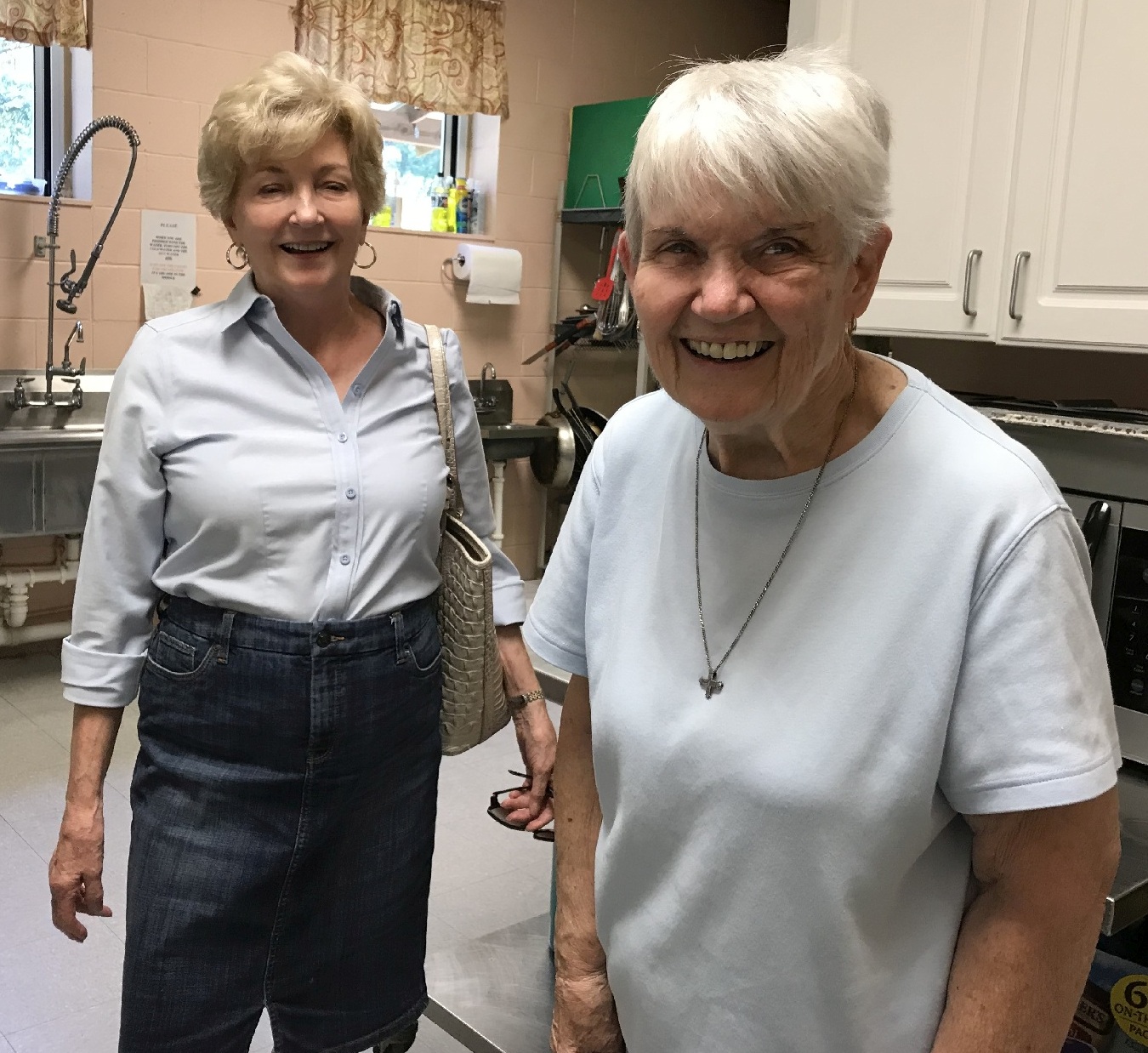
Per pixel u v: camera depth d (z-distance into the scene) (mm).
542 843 2775
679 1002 937
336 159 1370
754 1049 898
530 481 5055
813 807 835
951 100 2125
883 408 898
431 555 1519
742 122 742
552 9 4707
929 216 2189
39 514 3307
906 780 817
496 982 1575
